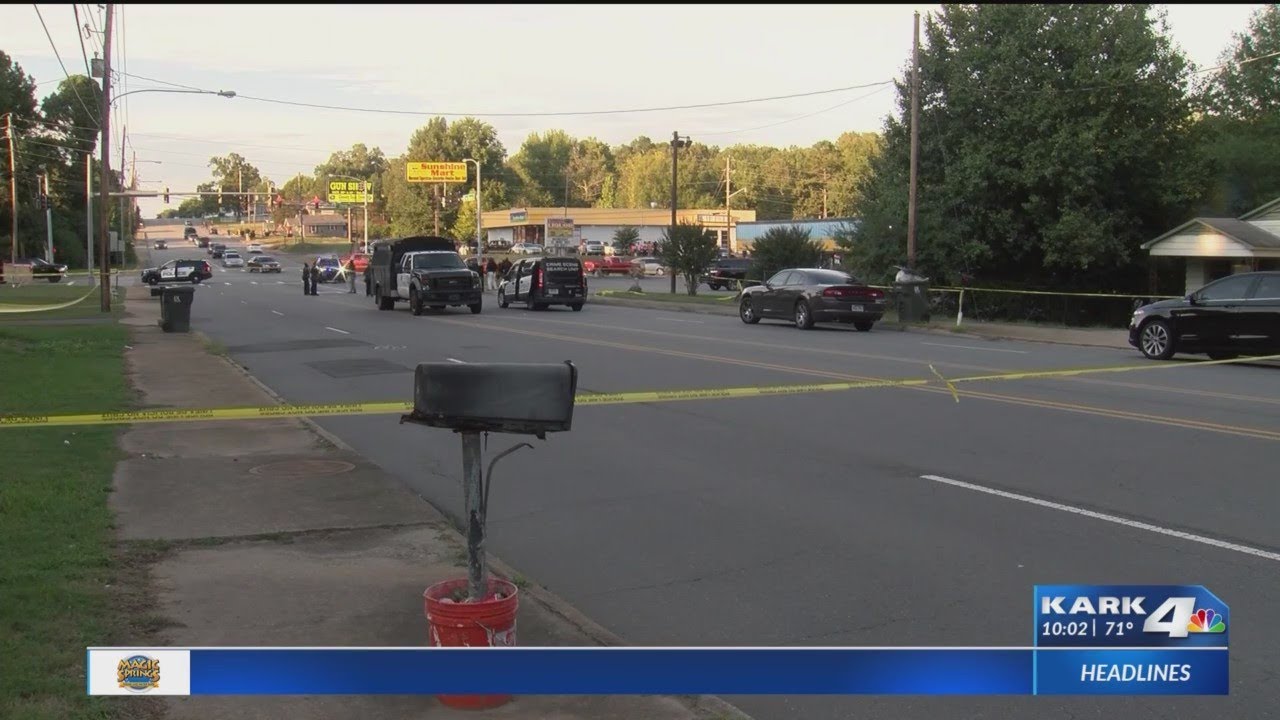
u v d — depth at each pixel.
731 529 7.90
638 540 7.66
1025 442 10.96
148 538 7.23
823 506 8.50
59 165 96.00
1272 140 39.72
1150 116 34.50
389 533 7.52
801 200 127.12
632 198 136.38
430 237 37.50
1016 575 6.70
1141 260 36.41
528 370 4.52
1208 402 13.57
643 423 12.43
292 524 7.71
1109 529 7.71
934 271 35.41
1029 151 33.59
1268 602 6.14
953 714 4.79
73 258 95.00
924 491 8.93
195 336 25.16
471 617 4.46
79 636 5.19
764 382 15.77
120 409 13.07
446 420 4.47
